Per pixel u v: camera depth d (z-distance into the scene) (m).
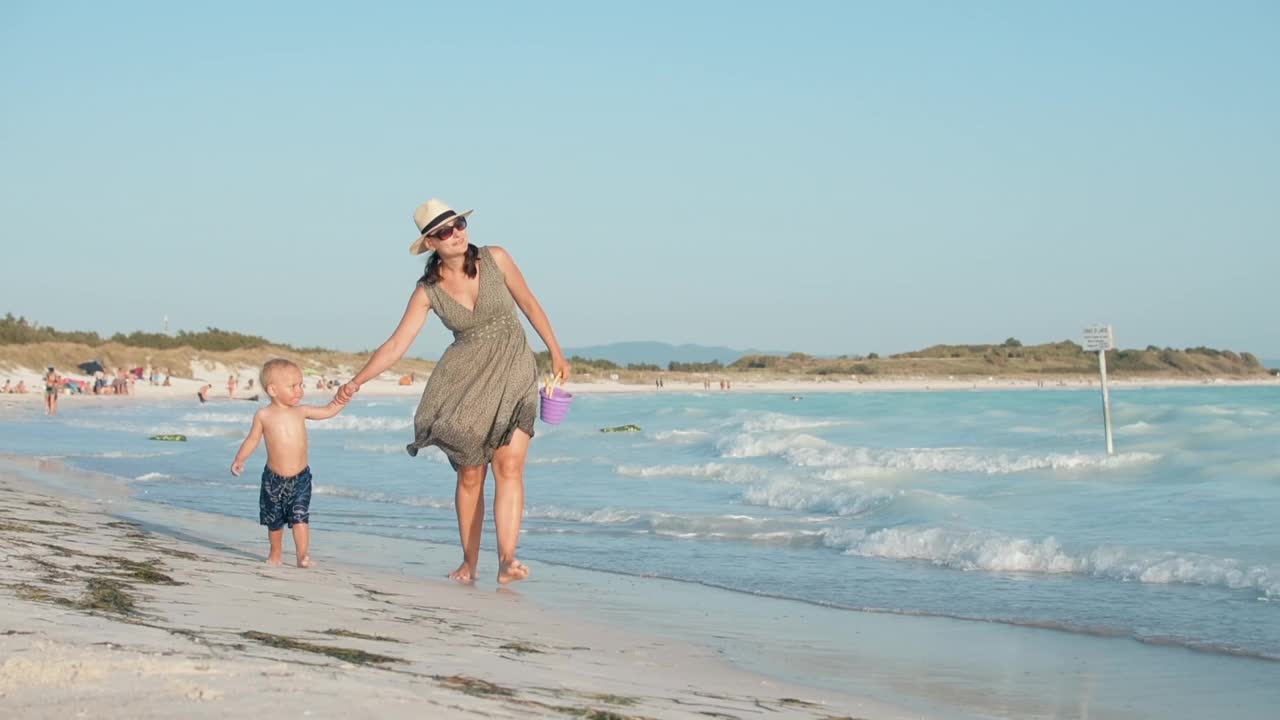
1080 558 7.93
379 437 25.67
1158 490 12.00
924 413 33.62
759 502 12.14
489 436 6.17
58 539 6.29
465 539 6.68
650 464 17.70
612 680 3.74
